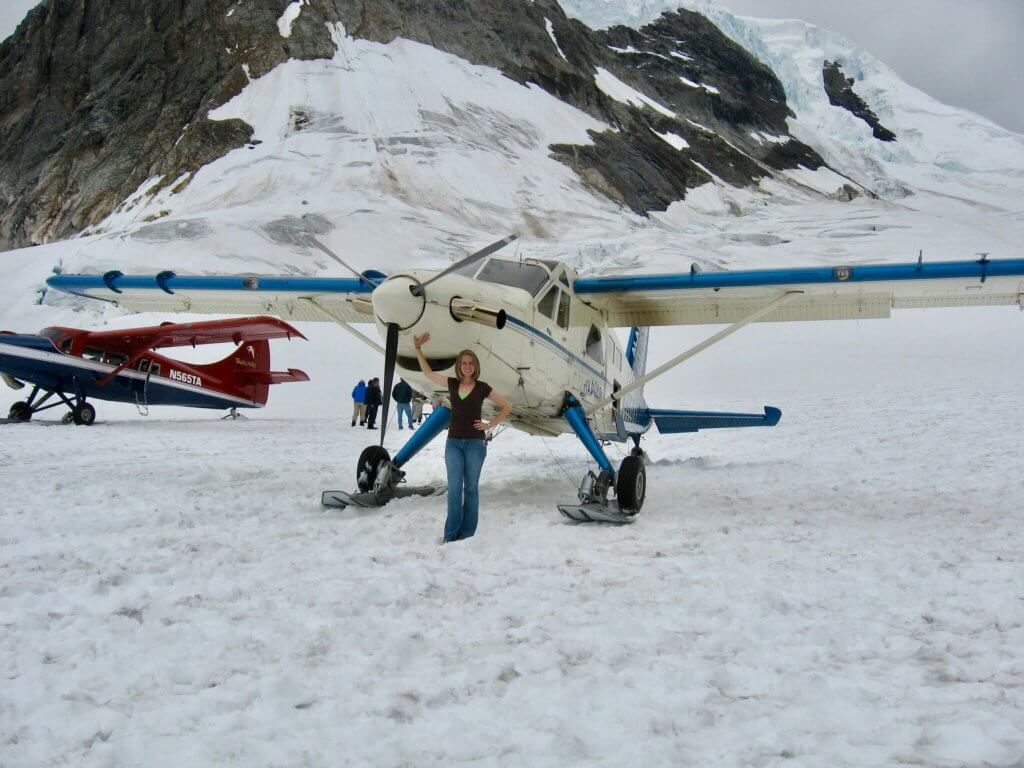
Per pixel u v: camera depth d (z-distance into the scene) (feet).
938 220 341.62
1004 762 5.67
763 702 7.00
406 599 10.25
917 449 30.37
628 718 6.65
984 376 87.71
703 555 13.23
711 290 22.56
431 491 20.76
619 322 25.32
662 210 373.61
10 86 439.22
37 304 143.74
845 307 24.17
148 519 16.21
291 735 6.32
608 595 10.59
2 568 11.78
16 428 46.73
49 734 6.17
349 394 86.28
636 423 31.48
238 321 51.52
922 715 6.57
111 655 8.06
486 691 7.32
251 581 11.18
